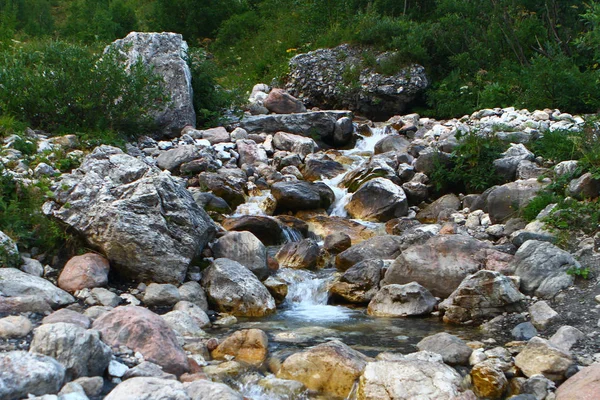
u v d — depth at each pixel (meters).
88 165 8.33
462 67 16.52
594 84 13.65
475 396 4.81
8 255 6.86
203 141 12.16
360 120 15.58
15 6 23.62
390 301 7.22
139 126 11.70
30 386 4.21
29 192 7.91
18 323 5.37
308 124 13.68
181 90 12.87
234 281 7.23
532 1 17.98
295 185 10.30
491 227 8.92
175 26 24.08
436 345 5.74
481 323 6.76
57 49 11.34
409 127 13.84
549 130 11.30
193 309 6.73
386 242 8.53
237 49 22.12
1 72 10.85
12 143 9.41
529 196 9.07
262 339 5.79
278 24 22.33
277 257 8.64
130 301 6.85
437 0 19.39
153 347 5.22
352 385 5.12
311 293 7.80
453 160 10.88
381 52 17.41
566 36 16.17
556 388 5.07
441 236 7.82
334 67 17.27
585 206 8.09
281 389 5.02
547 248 7.30
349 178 11.12
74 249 7.46
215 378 5.18
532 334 6.23
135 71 11.60
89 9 25.25
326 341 6.10
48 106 10.70
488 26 17.64
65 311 5.79
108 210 7.25
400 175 11.16
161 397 4.17
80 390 4.40
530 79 14.39
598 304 6.54
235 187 10.38
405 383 4.83
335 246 8.88
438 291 7.41
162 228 7.34
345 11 20.64
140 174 8.02
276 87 17.86
